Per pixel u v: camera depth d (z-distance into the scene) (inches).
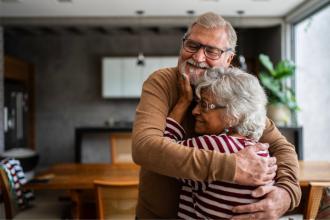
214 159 35.1
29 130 303.3
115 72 297.7
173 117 41.7
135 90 297.6
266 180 37.3
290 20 238.7
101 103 312.8
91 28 275.4
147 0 208.5
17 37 310.8
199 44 43.4
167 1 211.0
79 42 311.6
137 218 47.1
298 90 237.3
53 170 119.6
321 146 204.2
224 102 39.1
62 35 309.0
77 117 313.0
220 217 37.3
